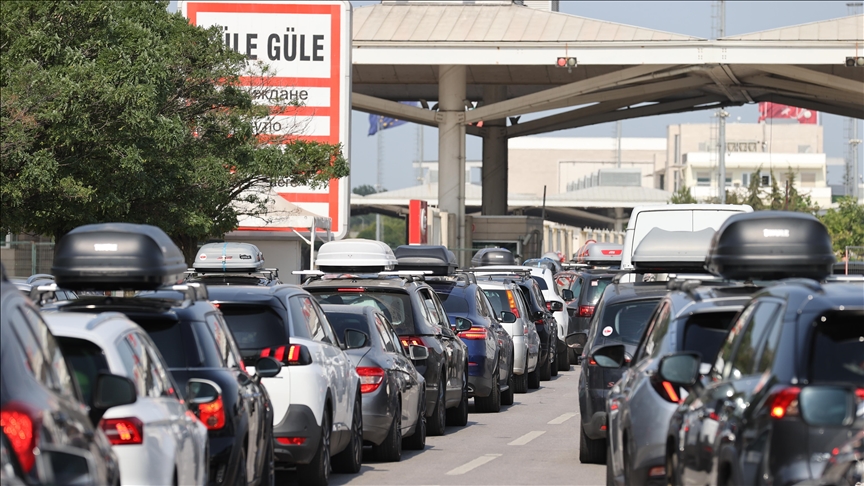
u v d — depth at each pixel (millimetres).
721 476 16562
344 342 35125
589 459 35812
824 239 24109
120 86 55344
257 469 25641
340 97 107875
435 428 43031
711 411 17828
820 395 13953
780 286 17438
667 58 138875
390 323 39312
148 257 24188
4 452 12000
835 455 14070
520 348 60062
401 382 37125
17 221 55781
